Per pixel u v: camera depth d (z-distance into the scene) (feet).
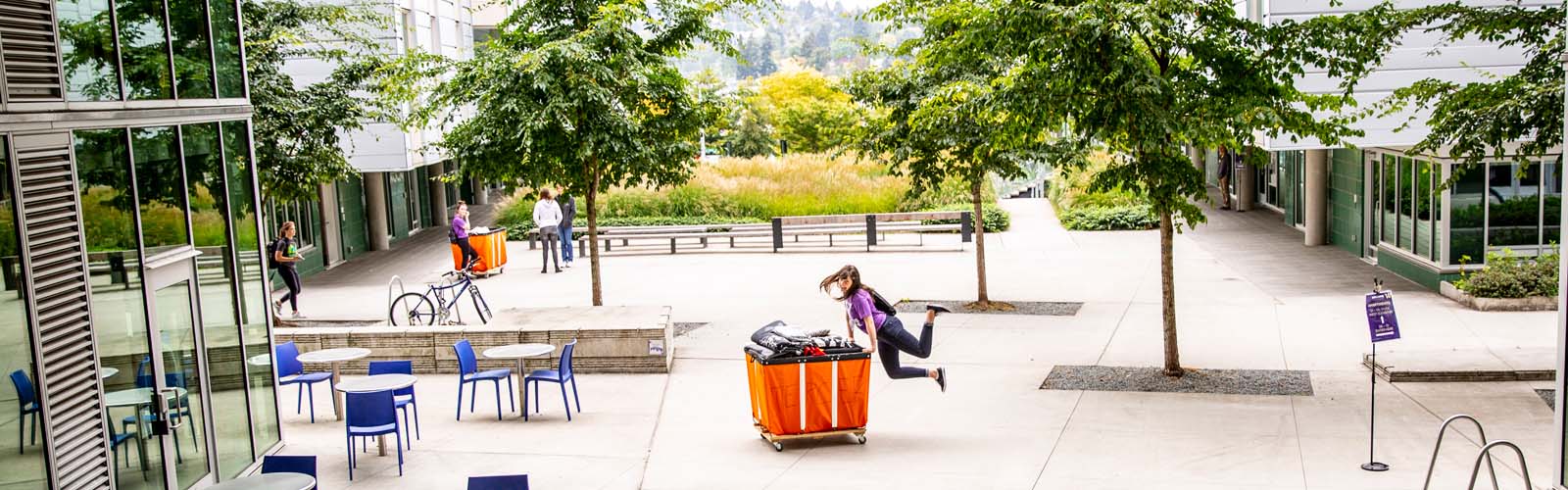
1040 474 33.58
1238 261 76.79
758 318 60.34
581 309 52.90
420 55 55.06
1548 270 57.06
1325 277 68.39
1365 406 39.93
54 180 27.48
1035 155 56.80
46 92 27.43
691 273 77.92
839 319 59.00
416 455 37.11
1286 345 50.08
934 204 108.17
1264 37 42.32
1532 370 42.52
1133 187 44.27
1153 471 33.55
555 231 80.38
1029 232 95.30
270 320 37.76
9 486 25.57
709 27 55.16
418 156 85.56
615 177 55.88
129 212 30.27
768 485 33.30
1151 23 39.37
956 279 71.92
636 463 35.86
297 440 39.22
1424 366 43.55
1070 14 38.88
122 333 29.71
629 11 51.67
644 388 45.70
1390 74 60.39
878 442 37.50
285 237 62.13
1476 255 61.57
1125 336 53.16
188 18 33.86
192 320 32.99
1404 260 67.21
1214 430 37.55
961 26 45.65
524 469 35.37
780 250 88.63
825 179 111.45
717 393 44.62
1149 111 40.37
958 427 39.01
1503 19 42.09
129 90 30.76
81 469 27.78
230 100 35.68
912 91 58.13
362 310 66.13
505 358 40.70
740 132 193.88
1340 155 79.97
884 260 82.07
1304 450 35.17
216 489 27.84
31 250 26.45
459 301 69.36
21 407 25.96
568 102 50.42
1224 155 108.99
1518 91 40.29
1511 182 60.90
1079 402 41.73
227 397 34.58
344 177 62.90
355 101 60.64
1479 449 34.68
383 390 34.78
